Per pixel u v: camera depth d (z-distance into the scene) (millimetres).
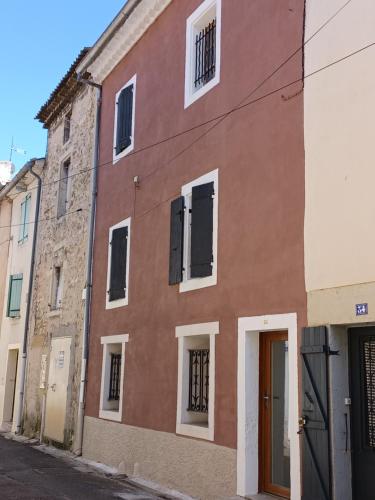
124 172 11484
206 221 8336
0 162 24359
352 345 5961
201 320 8148
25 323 16594
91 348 12000
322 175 6316
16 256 18422
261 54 7688
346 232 5898
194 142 9023
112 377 11250
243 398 7043
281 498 6547
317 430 5832
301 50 6930
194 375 8531
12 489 8273
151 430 9133
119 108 12102
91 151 13359
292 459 6160
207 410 8141
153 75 10789
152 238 10000
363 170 5801
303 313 6320
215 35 9055
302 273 6418
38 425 14672
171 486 8312
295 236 6605
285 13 7316
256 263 7188
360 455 5723
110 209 11961
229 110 8219
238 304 7410
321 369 5891
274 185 7078
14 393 17672
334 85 6324
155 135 10367
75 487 8609
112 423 10531
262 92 7559
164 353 9070
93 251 12578
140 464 9305
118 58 12383
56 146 16312
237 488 6895
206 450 7617
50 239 15695
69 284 13781
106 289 11617
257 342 7223
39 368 15133
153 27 11039
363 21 6039
